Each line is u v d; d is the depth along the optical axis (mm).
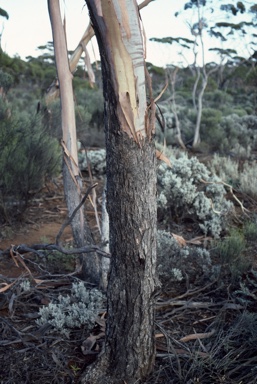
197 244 4633
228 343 2738
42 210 5633
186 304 3236
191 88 23250
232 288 3576
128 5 2016
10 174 4984
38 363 2594
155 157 2234
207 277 3732
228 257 3926
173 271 3582
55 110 7223
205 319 3109
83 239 3420
